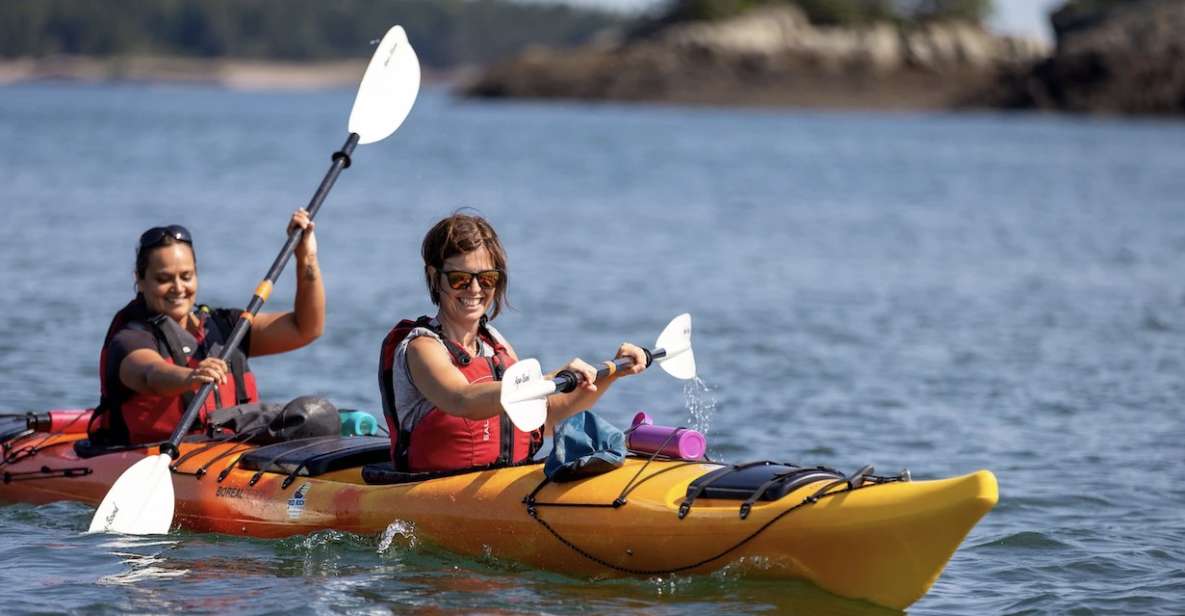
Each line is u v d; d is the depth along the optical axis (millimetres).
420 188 96562
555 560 19281
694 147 161375
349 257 57062
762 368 36375
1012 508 23797
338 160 25047
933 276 55688
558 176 112000
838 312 46000
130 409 23109
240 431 22953
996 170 128500
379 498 20453
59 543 21188
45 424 24625
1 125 178750
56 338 37875
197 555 20500
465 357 19719
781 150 158250
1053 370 36750
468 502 19766
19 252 54906
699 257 60281
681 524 18500
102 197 82000
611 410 31516
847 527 17625
